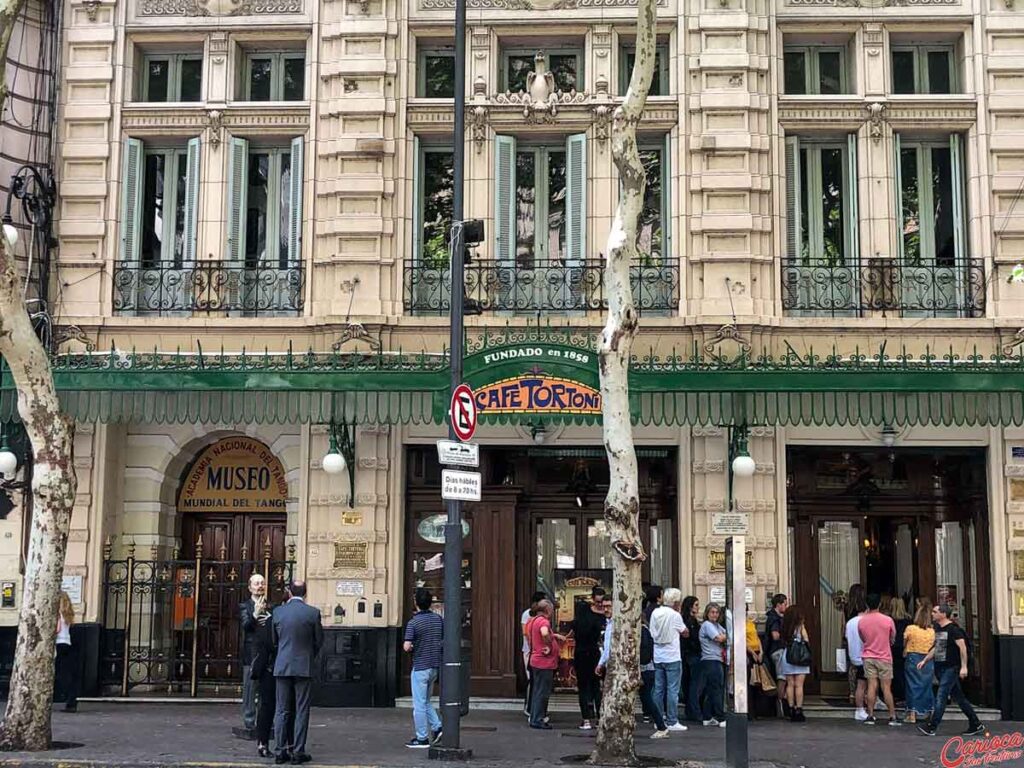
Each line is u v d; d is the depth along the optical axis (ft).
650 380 47.52
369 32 56.85
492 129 57.16
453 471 40.01
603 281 55.57
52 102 57.41
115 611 56.13
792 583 57.31
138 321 55.57
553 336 54.24
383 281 55.62
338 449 52.85
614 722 38.55
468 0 57.41
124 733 44.45
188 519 59.98
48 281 56.34
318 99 57.21
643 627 46.68
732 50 56.24
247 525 59.93
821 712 53.16
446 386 47.65
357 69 56.54
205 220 57.06
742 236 54.95
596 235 56.18
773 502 53.98
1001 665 52.37
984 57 56.39
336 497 54.54
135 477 57.93
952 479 57.82
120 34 58.08
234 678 58.34
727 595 39.42
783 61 57.98
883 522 58.34
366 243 55.67
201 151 57.67
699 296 54.95
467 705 43.14
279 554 59.82
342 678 53.62
